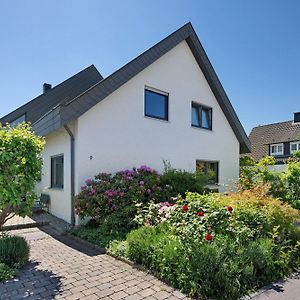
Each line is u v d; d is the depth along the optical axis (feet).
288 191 34.60
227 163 41.81
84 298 11.01
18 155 15.26
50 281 12.63
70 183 25.99
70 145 26.20
